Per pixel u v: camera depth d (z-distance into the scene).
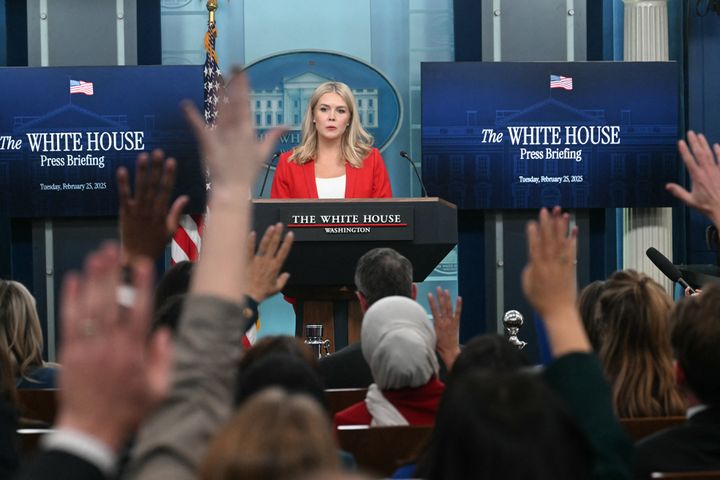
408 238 5.04
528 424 1.31
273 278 2.27
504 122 8.10
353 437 2.50
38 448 2.63
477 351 2.26
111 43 8.55
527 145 8.12
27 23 8.53
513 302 8.38
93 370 1.07
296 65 8.95
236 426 1.10
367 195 6.08
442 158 8.10
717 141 9.02
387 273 3.74
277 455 1.05
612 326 2.91
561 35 8.61
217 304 1.37
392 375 2.84
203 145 1.44
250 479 1.05
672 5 9.05
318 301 5.34
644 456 2.14
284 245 2.27
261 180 8.87
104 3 8.55
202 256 1.42
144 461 1.31
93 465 1.10
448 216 5.09
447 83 8.09
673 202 8.18
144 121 8.03
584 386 1.69
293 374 1.95
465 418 1.33
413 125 8.95
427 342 2.94
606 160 8.15
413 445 2.50
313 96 6.18
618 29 8.94
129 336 1.07
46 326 8.23
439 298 3.02
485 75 8.09
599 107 8.13
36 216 8.07
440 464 1.36
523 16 8.61
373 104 8.95
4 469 2.17
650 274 8.50
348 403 3.27
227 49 8.91
